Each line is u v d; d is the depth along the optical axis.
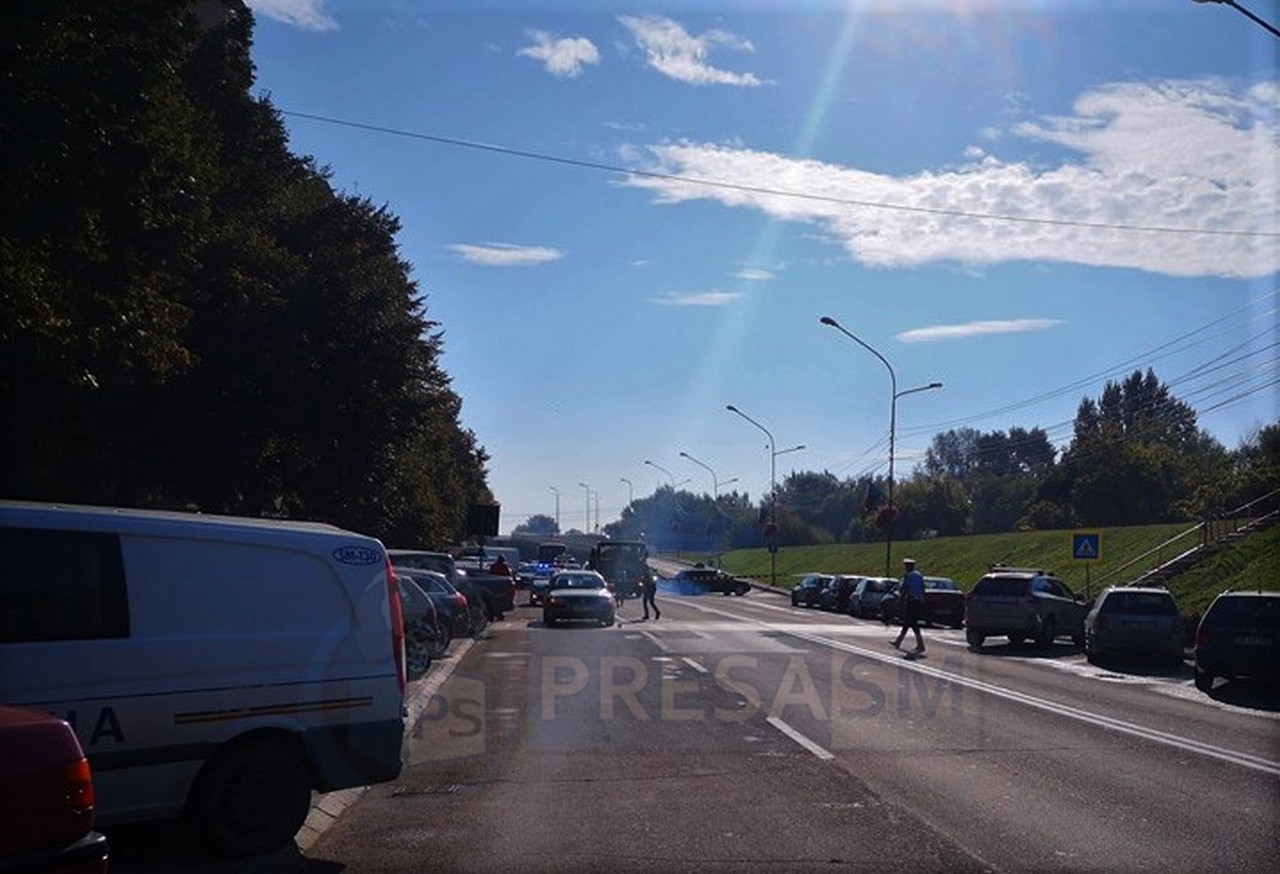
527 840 9.52
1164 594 25.83
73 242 13.17
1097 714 16.97
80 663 8.28
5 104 12.40
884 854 9.08
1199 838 9.61
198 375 23.33
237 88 27.69
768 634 32.47
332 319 27.02
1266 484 51.28
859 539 117.94
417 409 28.88
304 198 30.12
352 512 29.27
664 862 8.84
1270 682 20.52
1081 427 134.38
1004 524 116.56
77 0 13.06
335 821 10.25
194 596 8.84
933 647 29.73
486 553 66.06
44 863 5.62
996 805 10.80
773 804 10.83
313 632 9.30
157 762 8.53
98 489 22.80
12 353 13.43
